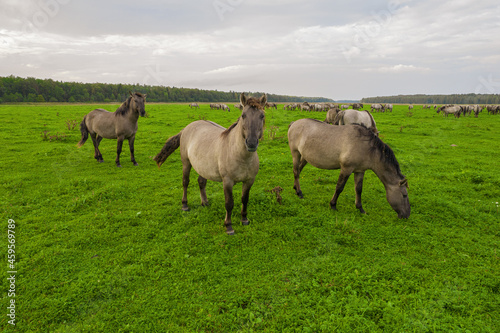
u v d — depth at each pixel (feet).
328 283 10.80
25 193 20.51
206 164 14.93
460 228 15.76
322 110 127.24
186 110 120.47
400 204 16.28
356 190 17.61
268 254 12.94
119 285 10.67
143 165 29.94
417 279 11.08
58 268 11.63
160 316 9.27
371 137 16.08
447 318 9.08
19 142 39.96
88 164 29.63
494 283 10.78
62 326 8.78
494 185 22.82
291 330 8.76
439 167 29.40
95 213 16.94
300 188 20.68
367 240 14.26
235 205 18.43
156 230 15.14
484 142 44.70
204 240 14.08
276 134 50.88
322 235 14.67
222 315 9.28
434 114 111.34
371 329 8.70
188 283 10.89
